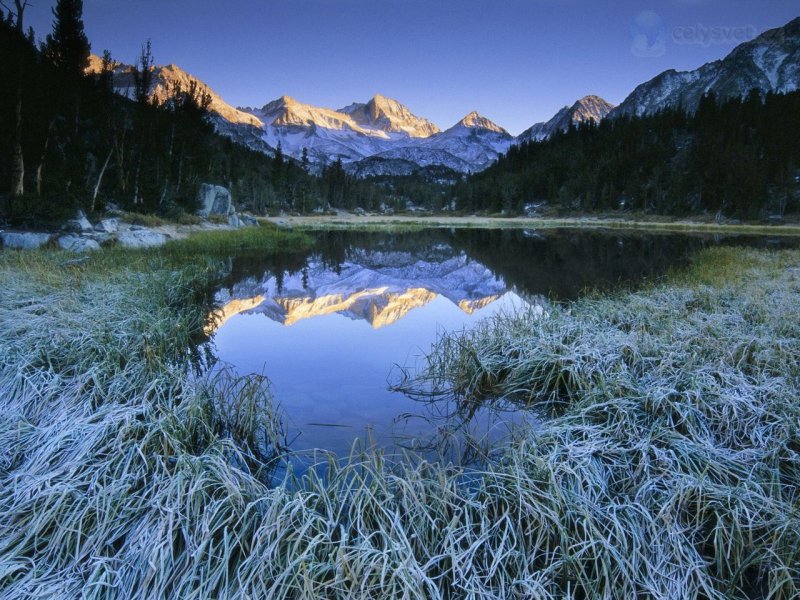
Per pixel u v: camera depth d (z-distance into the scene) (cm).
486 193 12812
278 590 289
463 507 358
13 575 309
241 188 6775
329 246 3303
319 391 706
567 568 308
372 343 991
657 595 296
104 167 2591
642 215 9325
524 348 725
